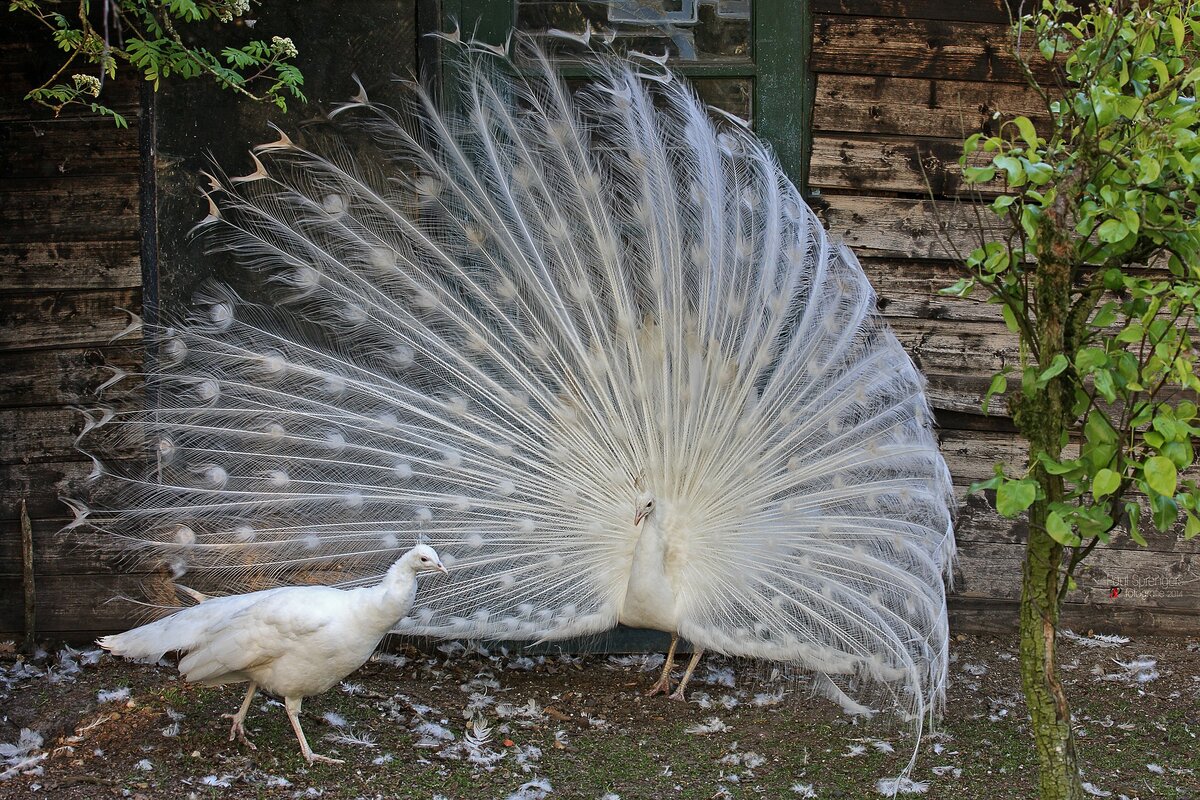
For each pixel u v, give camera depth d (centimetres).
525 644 573
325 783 413
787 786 422
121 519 551
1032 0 557
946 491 500
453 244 523
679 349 510
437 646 568
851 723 488
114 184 552
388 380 516
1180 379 292
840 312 508
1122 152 317
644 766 441
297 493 505
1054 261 319
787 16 554
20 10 542
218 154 555
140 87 546
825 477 506
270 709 481
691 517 503
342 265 512
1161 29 325
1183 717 490
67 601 565
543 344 520
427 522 513
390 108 554
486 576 514
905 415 496
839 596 491
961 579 593
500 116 523
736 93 565
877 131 564
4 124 551
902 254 573
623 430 511
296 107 555
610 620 508
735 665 562
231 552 506
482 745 456
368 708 493
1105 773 430
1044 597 340
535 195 521
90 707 479
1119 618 600
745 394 508
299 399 510
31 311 557
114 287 555
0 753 430
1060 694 341
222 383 508
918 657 482
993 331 579
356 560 515
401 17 550
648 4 560
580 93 554
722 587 497
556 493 515
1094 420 313
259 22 550
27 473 562
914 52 560
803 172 566
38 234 554
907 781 420
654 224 514
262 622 408
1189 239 312
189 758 429
